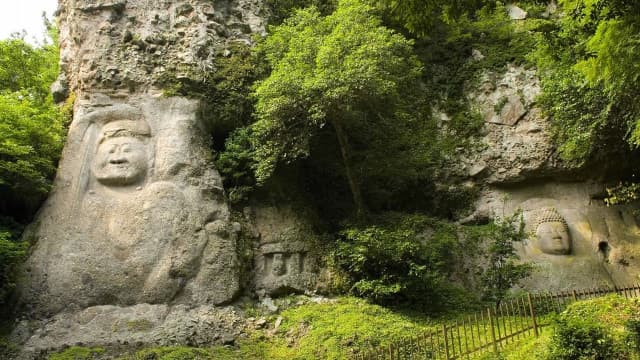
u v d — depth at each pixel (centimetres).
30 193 1619
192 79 1766
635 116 1688
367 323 1462
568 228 1988
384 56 1655
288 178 1878
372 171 1927
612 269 1938
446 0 1066
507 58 2166
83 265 1469
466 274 1872
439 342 1307
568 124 1923
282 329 1478
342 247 1673
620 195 1934
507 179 2042
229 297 1509
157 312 1424
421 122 2136
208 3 1920
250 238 1680
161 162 1634
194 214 1575
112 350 1305
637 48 1098
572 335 1037
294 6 2134
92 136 1673
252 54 1892
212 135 1817
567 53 1277
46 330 1359
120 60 1752
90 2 1823
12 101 1661
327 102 1616
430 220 1942
